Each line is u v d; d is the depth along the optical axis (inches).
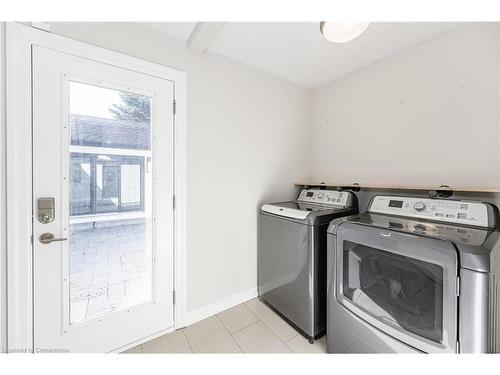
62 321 47.0
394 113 69.0
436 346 36.6
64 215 46.6
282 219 66.9
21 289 42.8
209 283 68.5
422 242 37.9
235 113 72.6
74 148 48.2
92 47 48.6
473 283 32.8
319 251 59.2
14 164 41.8
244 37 60.9
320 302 59.3
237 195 73.9
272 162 83.3
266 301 75.0
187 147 62.6
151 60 56.3
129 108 54.2
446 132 58.4
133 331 55.7
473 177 54.1
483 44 52.6
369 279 47.8
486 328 32.7
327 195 76.5
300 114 92.2
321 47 65.7
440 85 59.4
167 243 60.0
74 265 48.9
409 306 41.0
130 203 55.2
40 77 43.6
